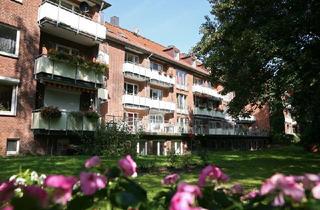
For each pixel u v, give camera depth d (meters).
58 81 19.41
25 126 17.73
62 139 19.77
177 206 1.69
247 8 19.92
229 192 2.45
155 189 6.88
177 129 34.00
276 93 19.64
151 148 30.48
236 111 21.67
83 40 22.38
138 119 30.12
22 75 17.84
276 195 1.76
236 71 20.86
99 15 23.48
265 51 17.28
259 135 52.28
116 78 28.28
